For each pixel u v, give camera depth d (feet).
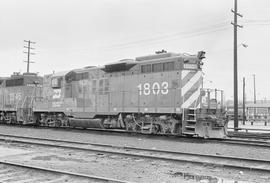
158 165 35.12
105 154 42.14
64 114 82.94
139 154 40.22
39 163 36.58
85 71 77.66
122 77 69.67
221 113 60.75
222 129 60.44
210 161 36.60
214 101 61.11
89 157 40.50
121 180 27.17
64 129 81.35
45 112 88.43
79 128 82.94
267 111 223.51
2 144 51.88
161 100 62.54
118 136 64.54
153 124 64.59
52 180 28.25
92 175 30.09
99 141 57.21
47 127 88.43
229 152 44.50
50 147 48.44
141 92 66.03
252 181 28.09
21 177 29.48
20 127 90.17
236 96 84.79
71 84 80.59
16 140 54.49
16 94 99.35
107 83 72.49
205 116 58.34
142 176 29.99
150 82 64.64
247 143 51.83
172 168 33.63
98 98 74.02
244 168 31.94
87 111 76.13
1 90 106.42
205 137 57.98
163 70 62.75
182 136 63.67
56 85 84.02
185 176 29.96
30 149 46.93
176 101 60.13
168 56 63.10
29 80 96.48
